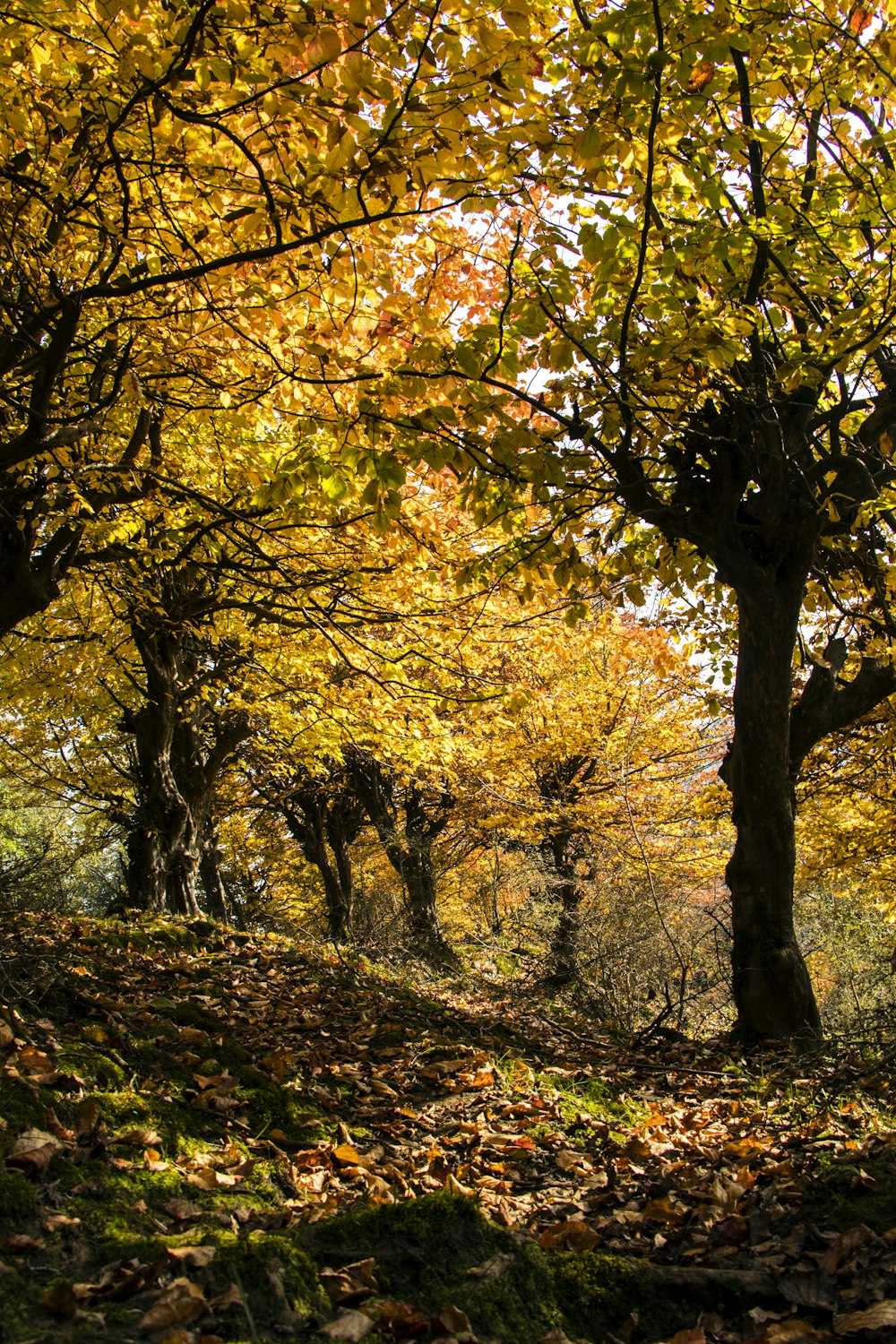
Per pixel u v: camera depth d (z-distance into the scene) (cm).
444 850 2317
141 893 1143
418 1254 267
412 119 397
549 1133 453
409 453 473
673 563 836
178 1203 294
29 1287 226
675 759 1750
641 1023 841
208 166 489
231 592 1001
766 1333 241
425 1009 715
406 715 1087
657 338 579
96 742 1550
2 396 519
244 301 579
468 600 731
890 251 581
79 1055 394
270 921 2292
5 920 693
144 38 388
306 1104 441
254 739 1402
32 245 555
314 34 358
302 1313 233
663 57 427
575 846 1772
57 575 714
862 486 772
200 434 863
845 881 1570
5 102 468
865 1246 284
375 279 500
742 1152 409
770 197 596
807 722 832
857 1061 595
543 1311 258
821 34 595
